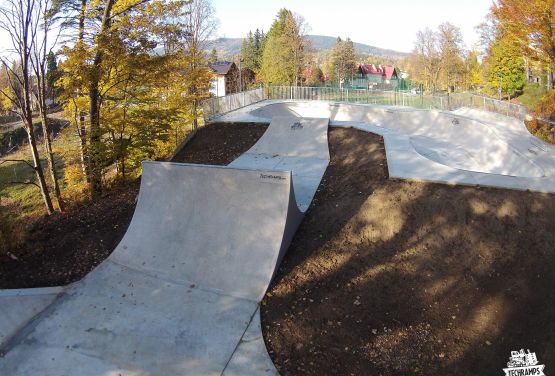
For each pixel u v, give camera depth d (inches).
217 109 706.2
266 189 309.6
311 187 400.2
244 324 246.4
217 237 309.0
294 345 230.2
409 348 225.3
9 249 339.3
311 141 525.7
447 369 212.1
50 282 297.7
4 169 919.7
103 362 222.7
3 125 1179.3
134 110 493.4
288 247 307.6
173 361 221.9
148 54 467.8
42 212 538.3
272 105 857.5
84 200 461.1
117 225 367.9
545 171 402.3
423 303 254.7
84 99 491.2
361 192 369.7
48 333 245.4
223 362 220.5
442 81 2124.8
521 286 261.6
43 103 465.7
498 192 346.9
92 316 258.4
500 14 668.7
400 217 326.0
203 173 330.0
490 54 1494.8
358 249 302.2
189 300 268.7
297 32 1733.5
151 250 316.5
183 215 329.1
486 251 290.4
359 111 822.5
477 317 243.0
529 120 703.1
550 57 649.6
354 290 266.5
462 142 629.9
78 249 336.8
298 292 268.1
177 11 498.9
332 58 2459.4
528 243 294.5
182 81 639.8
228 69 1859.0
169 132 602.9
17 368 221.0
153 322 250.7
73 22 484.1
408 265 284.2
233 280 281.1
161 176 348.5
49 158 474.3
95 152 473.4
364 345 228.1
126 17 444.5
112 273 301.0
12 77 564.4
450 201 337.7
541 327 232.8
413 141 622.5
